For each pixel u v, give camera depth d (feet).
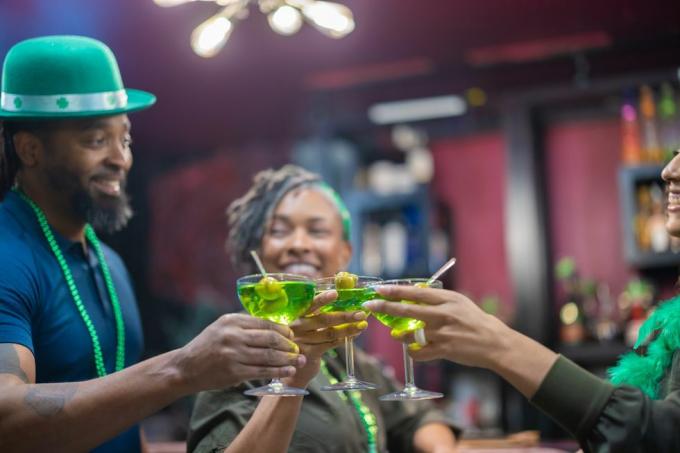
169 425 16.98
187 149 19.25
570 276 15.19
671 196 5.73
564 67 15.29
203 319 18.69
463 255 16.69
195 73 16.96
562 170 15.80
